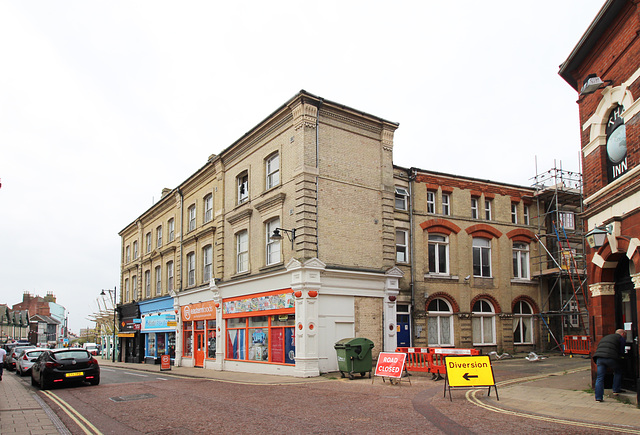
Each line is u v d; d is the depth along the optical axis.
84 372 17.33
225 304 24.44
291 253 19.50
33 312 120.56
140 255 39.06
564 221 28.17
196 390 15.39
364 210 21.08
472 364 11.85
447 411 10.23
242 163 24.20
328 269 19.05
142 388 16.27
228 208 25.16
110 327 51.03
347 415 10.10
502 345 25.20
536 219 27.55
